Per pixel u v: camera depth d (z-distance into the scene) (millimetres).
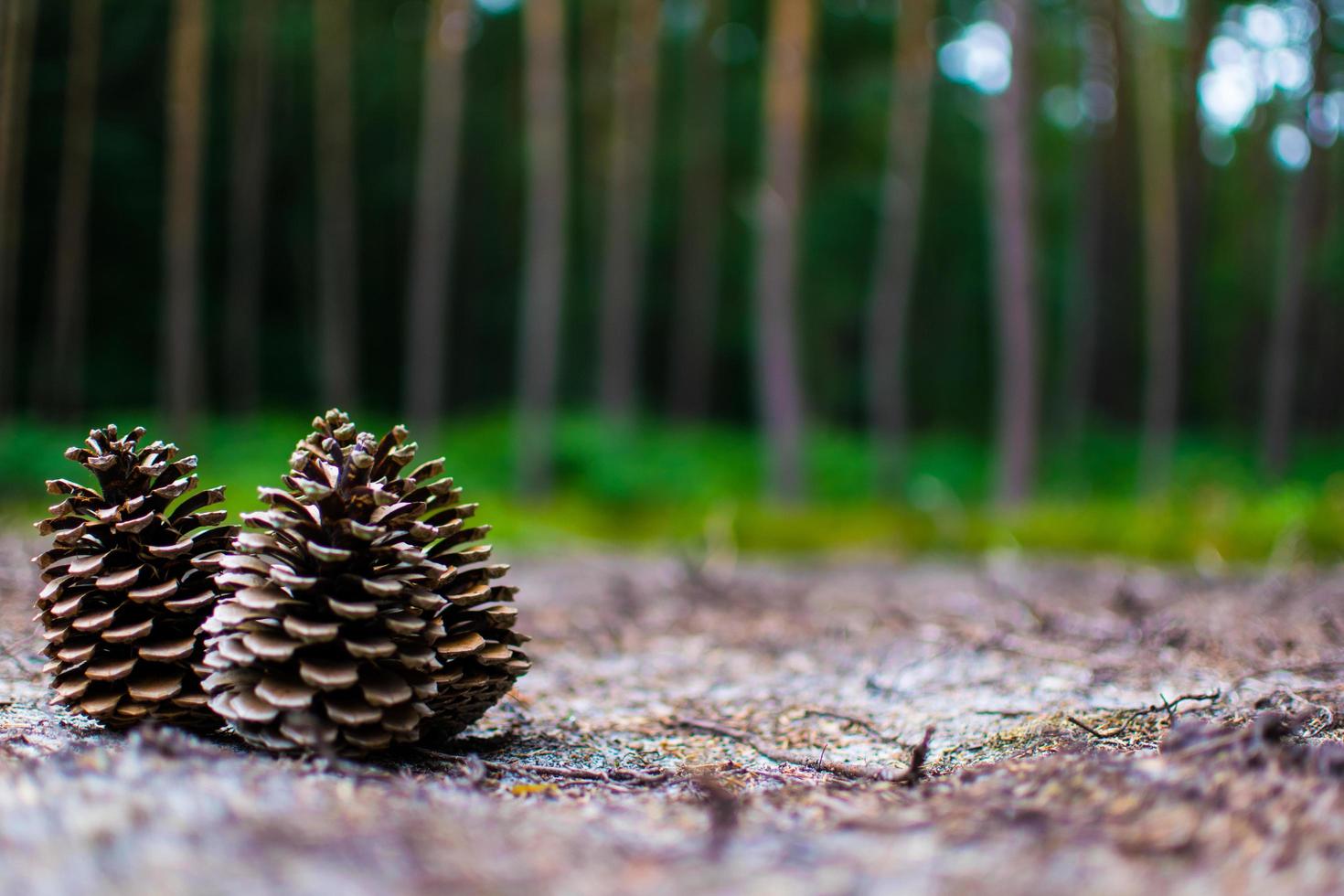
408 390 24688
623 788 2535
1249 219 25531
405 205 23562
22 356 19594
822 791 2381
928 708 3576
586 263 24250
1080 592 6902
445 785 2379
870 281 24953
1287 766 2135
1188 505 11531
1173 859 1684
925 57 15453
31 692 3289
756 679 4188
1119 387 23594
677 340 23719
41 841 1682
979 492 18109
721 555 10180
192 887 1510
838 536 11180
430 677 2674
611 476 15656
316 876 1558
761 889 1577
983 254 25688
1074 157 23188
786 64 13836
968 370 26359
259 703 2521
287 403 22438
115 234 20266
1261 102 20250
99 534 2828
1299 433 23766
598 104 22000
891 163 15914
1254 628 4824
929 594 7004
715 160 23016
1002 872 1631
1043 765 2330
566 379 24219
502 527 11086
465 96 23203
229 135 20656
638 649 4914
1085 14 20453
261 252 21562
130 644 2777
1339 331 26203
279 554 2623
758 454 18891
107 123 19344
